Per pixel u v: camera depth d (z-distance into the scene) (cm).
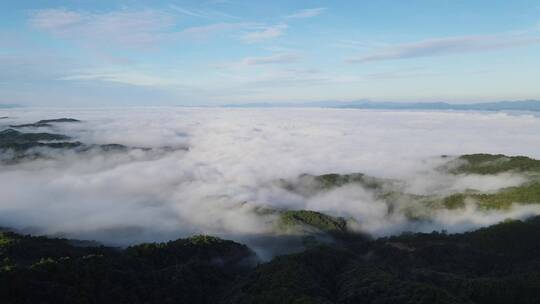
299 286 8738
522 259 11775
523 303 8894
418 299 8131
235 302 8538
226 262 11769
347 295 8688
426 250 12719
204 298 9356
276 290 8469
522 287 9175
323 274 10188
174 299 8844
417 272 10331
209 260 11500
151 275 9369
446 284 9600
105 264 8938
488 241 12812
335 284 9756
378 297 8462
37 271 7869
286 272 9375
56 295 7538
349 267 10525
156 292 8794
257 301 8188
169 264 10700
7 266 8175
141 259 10225
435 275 10031
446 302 7981
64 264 8369
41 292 7462
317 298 8219
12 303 7125
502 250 12400
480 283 9300
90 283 8144
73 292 7731
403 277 9844
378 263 11544
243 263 12088
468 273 11006
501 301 8944
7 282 7369
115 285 8406
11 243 10400
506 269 11162
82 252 11119
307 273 9612
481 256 12031
